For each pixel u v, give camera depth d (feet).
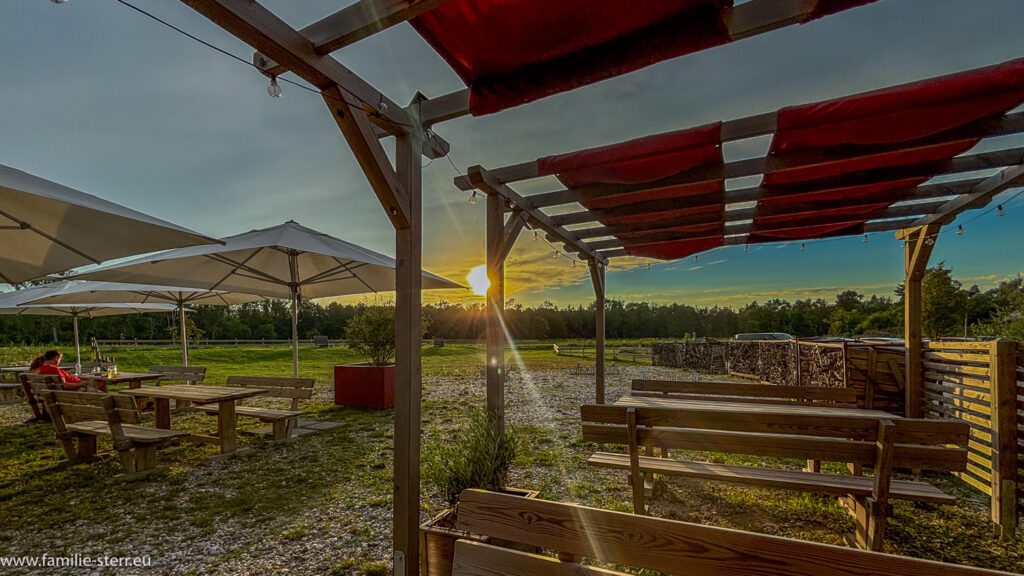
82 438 16.70
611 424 10.89
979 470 12.66
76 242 12.76
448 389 35.50
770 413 9.53
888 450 8.51
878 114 8.95
